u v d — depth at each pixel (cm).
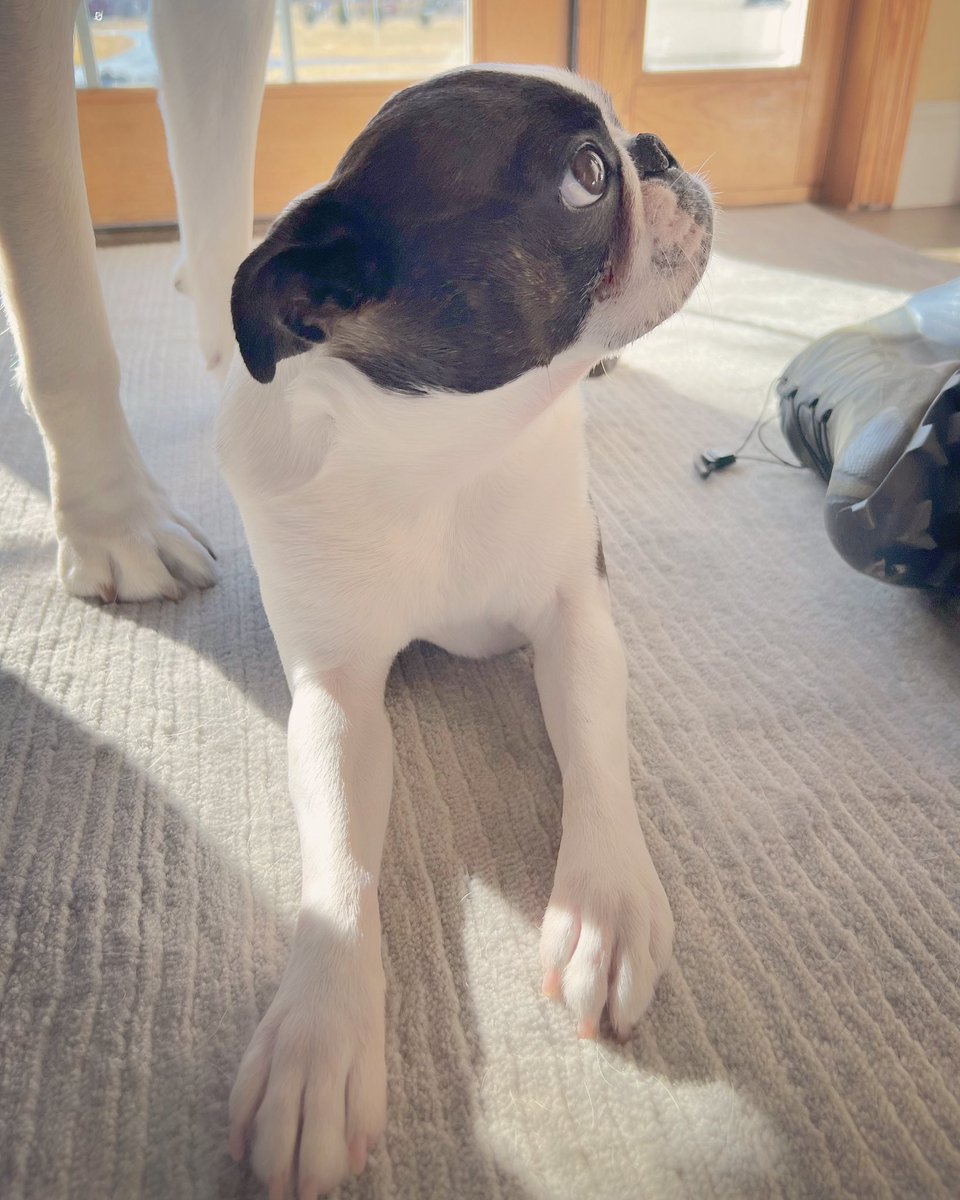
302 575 94
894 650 114
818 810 93
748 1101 69
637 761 98
